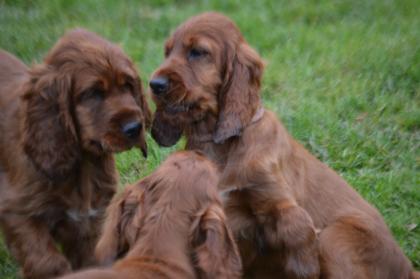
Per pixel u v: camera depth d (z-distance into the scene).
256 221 6.24
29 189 6.15
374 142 8.52
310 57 10.30
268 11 11.90
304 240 6.01
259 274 6.51
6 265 6.97
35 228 6.20
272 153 6.21
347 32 11.02
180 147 8.05
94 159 6.39
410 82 9.70
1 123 6.48
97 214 6.48
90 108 6.07
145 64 9.88
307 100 9.06
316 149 8.34
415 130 8.91
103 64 6.05
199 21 6.30
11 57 7.21
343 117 8.98
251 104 6.25
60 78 6.10
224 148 6.29
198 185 4.95
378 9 11.98
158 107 6.25
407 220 7.53
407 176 8.02
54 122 6.13
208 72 6.17
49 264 6.16
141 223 4.87
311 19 11.88
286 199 6.14
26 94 6.21
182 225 4.79
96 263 5.59
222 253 4.71
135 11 11.79
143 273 4.46
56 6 11.72
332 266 6.19
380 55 10.09
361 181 7.83
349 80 9.70
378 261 6.31
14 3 11.89
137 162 8.07
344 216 6.43
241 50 6.29
